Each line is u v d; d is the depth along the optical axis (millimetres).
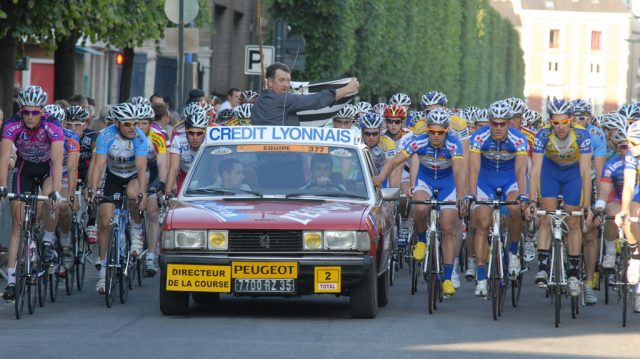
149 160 22031
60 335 15508
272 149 18562
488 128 19781
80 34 35375
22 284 17484
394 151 23547
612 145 22547
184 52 31312
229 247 16906
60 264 20125
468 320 17891
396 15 74375
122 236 19547
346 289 17594
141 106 19734
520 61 180750
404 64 76438
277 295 16969
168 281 17016
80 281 21547
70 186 19109
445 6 97375
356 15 61750
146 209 21750
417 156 20484
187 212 17250
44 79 52625
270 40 56219
